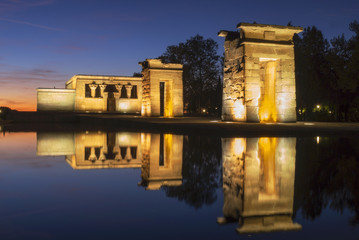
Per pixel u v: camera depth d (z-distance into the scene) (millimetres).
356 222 3441
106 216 3627
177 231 3137
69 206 4055
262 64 27906
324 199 4445
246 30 24828
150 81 41438
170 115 43719
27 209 3893
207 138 15203
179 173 6703
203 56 63250
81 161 8750
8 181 5801
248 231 3166
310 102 39938
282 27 25453
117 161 8695
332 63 36375
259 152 9758
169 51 64812
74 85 60000
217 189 5156
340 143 12141
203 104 66250
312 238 2977
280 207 4082
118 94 59406
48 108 57625
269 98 27469
